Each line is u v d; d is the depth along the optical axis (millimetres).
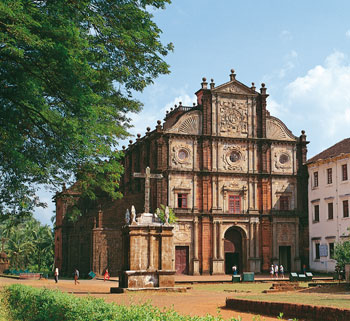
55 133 22031
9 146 20578
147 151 74625
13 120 20609
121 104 27516
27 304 22422
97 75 20938
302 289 39406
